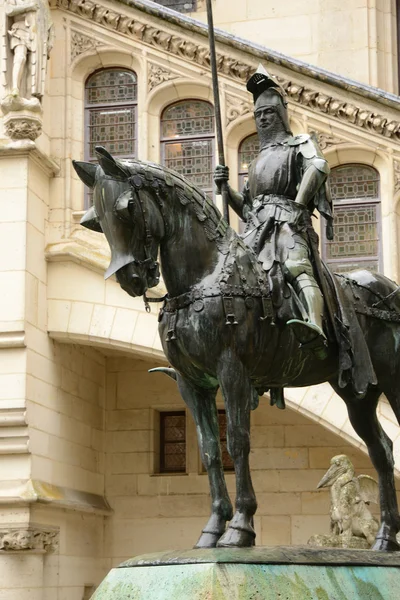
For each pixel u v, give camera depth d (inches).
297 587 317.7
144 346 731.4
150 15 755.4
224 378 346.9
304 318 353.4
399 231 713.6
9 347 714.8
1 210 727.7
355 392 375.2
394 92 887.1
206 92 752.3
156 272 349.1
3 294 717.9
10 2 744.3
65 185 759.1
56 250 742.5
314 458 814.5
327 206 380.8
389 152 713.0
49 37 754.2
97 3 765.3
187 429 837.8
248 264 359.9
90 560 800.9
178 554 327.6
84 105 775.1
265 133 391.5
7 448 709.3
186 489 827.4
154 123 760.3
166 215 353.1
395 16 898.1
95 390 829.8
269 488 816.3
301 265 361.1
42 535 715.4
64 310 743.1
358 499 659.4
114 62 770.8
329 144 719.1
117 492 834.2
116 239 345.1
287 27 893.8
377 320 398.0
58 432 756.0
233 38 732.0
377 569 342.6
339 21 888.9
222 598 307.4
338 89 714.2
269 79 390.0
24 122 727.1
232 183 744.3
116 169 344.5
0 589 702.5
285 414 824.3
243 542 338.3
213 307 348.5
